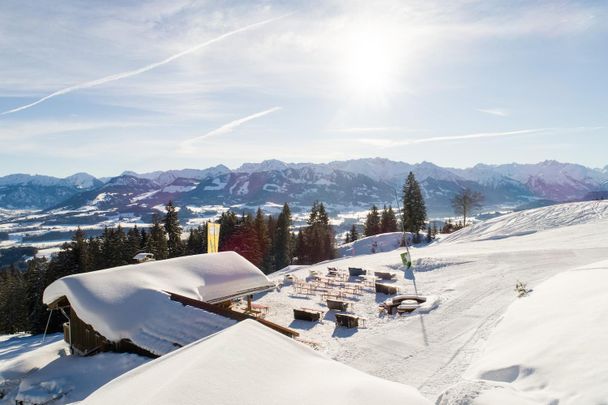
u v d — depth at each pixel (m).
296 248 76.06
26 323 51.84
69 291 17.28
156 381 4.75
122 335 15.21
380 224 89.62
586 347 9.66
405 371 14.08
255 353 5.57
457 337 16.72
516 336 13.09
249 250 60.19
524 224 52.53
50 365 16.19
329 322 22.61
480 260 34.50
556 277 20.69
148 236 58.50
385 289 28.83
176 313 15.43
